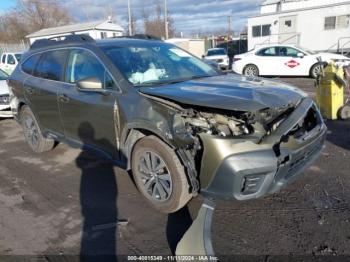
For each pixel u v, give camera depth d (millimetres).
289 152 3010
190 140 2928
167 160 3209
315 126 3570
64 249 3014
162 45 4645
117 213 3561
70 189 4203
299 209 3434
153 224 3320
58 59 4684
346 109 6828
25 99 5336
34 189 4281
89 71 4105
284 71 15320
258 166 2828
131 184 4230
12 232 3322
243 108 2910
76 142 4531
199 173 3029
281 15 25938
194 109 3105
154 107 3246
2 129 7746
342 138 5645
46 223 3455
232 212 3443
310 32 24656
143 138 3408
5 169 5074
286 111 3260
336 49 23500
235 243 2963
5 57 19719
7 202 3973
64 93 4387
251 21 28062
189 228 2998
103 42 4309
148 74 3918
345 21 22766
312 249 2832
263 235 3051
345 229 3064
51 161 5266
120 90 3654
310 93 10516
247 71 16141
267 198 3678
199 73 4316
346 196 3643
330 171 4293
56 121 4773
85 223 3410
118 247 3008
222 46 39375
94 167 4883
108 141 3906
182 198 3234
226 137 2900
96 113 3924
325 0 24516
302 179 4098
